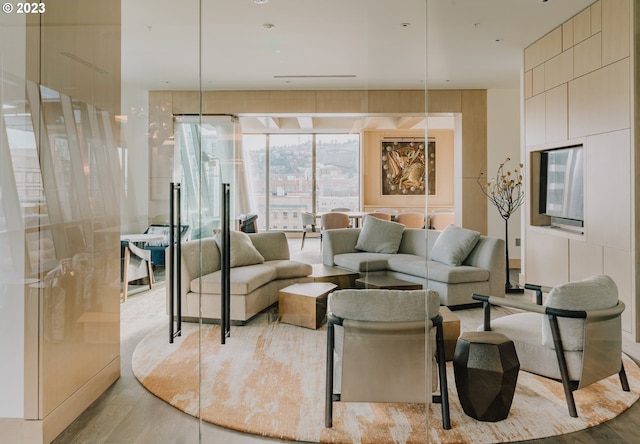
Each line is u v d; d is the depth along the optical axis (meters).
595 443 1.75
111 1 2.46
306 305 2.67
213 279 2.72
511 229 2.85
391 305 1.90
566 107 2.86
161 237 2.72
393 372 1.91
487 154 3.08
